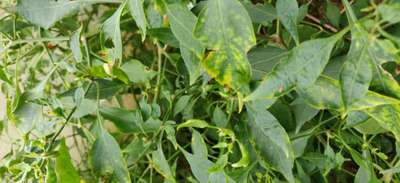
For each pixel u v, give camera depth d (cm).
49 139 59
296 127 51
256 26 54
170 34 51
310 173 56
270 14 50
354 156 50
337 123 53
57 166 51
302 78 40
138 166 63
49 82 68
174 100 59
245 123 52
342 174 59
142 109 57
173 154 62
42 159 54
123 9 49
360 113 45
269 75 40
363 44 37
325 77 43
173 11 45
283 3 45
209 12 41
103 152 54
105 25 49
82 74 59
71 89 58
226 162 51
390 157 57
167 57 61
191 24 44
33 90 59
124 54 70
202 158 53
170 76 65
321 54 39
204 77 51
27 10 54
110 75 53
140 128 56
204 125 52
